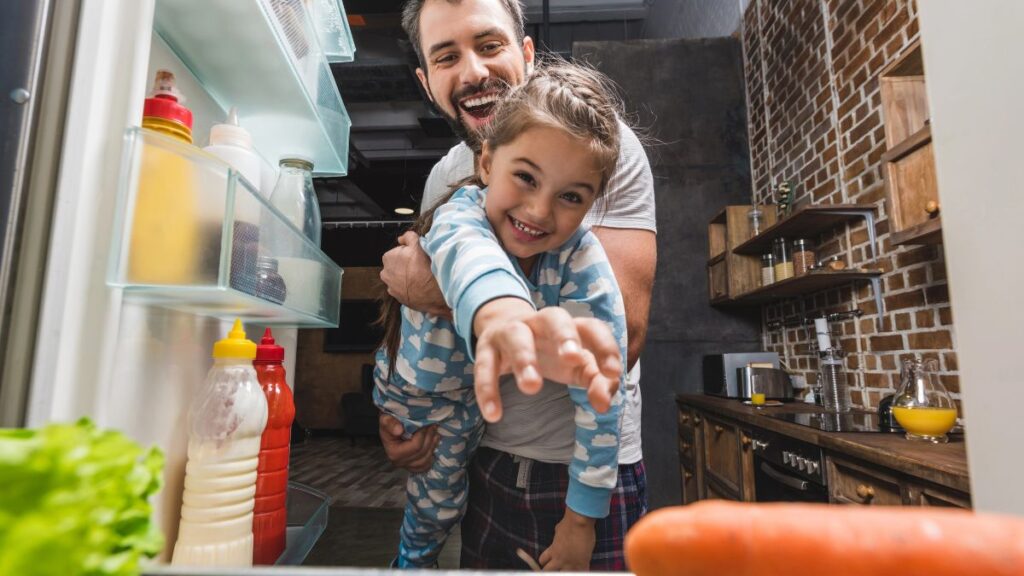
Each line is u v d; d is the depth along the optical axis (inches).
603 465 25.9
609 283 26.9
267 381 25.9
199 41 27.0
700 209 126.8
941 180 16.4
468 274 17.9
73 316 16.0
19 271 15.1
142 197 17.4
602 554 30.7
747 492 79.7
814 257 90.4
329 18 41.2
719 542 8.2
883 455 47.0
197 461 21.8
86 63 16.5
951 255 16.0
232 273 19.2
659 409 121.0
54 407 15.4
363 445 270.4
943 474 40.2
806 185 100.0
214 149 26.7
